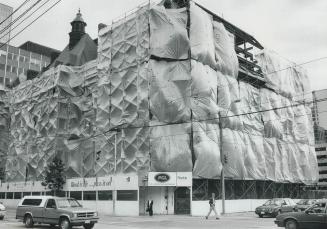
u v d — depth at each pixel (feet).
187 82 109.81
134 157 108.88
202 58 114.11
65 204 64.64
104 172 117.50
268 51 153.69
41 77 150.61
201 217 94.02
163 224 72.38
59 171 123.95
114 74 121.19
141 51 113.91
